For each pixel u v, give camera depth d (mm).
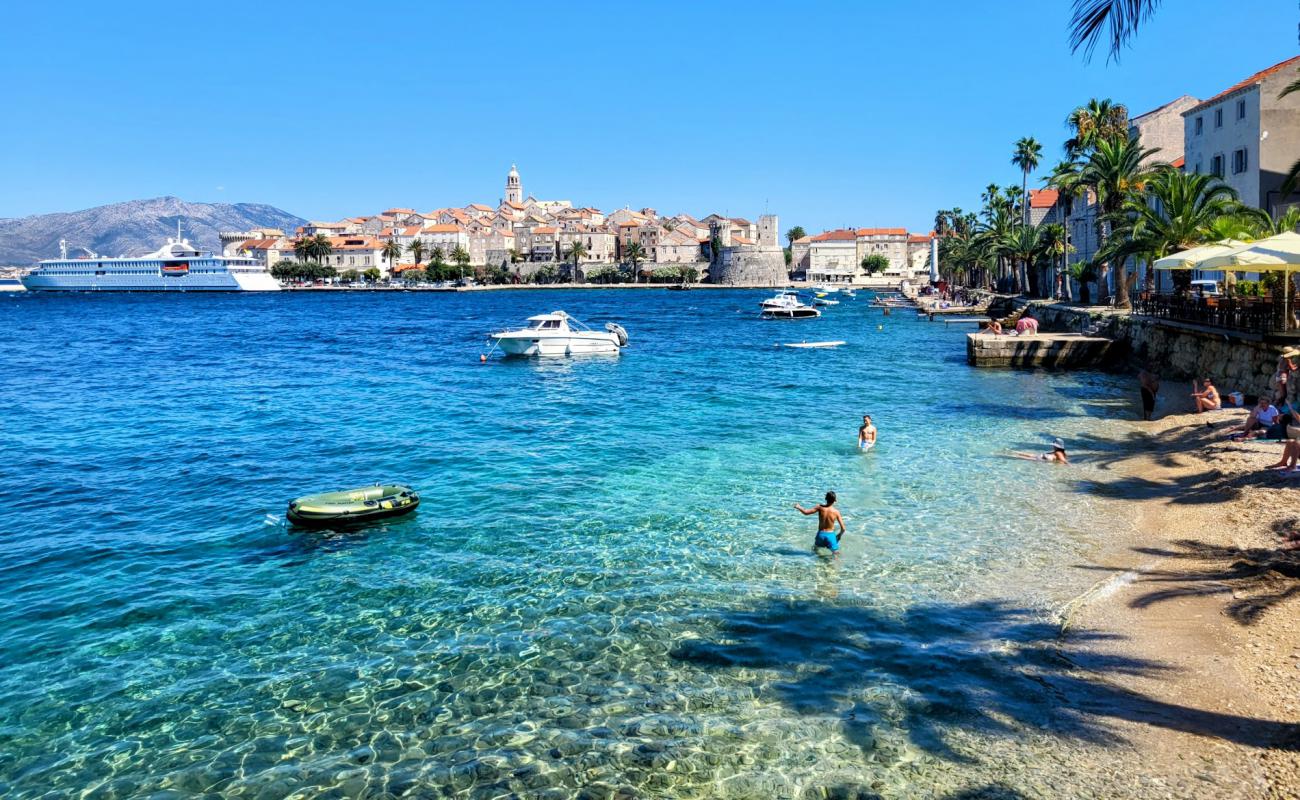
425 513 20844
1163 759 9648
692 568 16609
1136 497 20766
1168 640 12672
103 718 11367
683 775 9766
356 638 13703
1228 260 27688
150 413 37906
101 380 51312
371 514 20031
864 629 13609
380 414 37062
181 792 9727
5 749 10656
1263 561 15406
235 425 34438
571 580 16062
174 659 13078
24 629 14289
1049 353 50656
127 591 15961
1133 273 68125
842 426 32281
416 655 13031
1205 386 31281
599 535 18859
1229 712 10539
